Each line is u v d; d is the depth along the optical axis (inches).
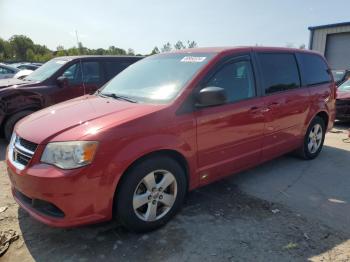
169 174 128.0
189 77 139.9
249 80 161.5
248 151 161.2
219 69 147.5
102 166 108.7
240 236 124.2
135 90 151.3
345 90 358.9
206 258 111.7
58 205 107.7
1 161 210.5
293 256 112.5
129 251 115.7
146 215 124.6
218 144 144.0
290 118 185.3
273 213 142.1
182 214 140.8
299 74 196.9
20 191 117.0
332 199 157.5
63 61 283.0
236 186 171.5
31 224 132.2
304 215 140.7
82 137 108.4
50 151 109.5
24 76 316.2
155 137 120.3
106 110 128.5
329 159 219.1
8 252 114.8
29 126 125.1
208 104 131.9
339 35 752.3
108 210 114.0
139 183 119.3
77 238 123.1
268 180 180.2
